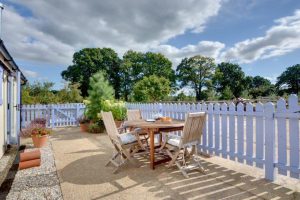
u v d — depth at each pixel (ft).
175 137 15.61
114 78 137.80
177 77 168.04
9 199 11.05
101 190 11.93
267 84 208.33
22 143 24.82
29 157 15.99
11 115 23.59
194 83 165.27
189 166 14.30
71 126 39.65
